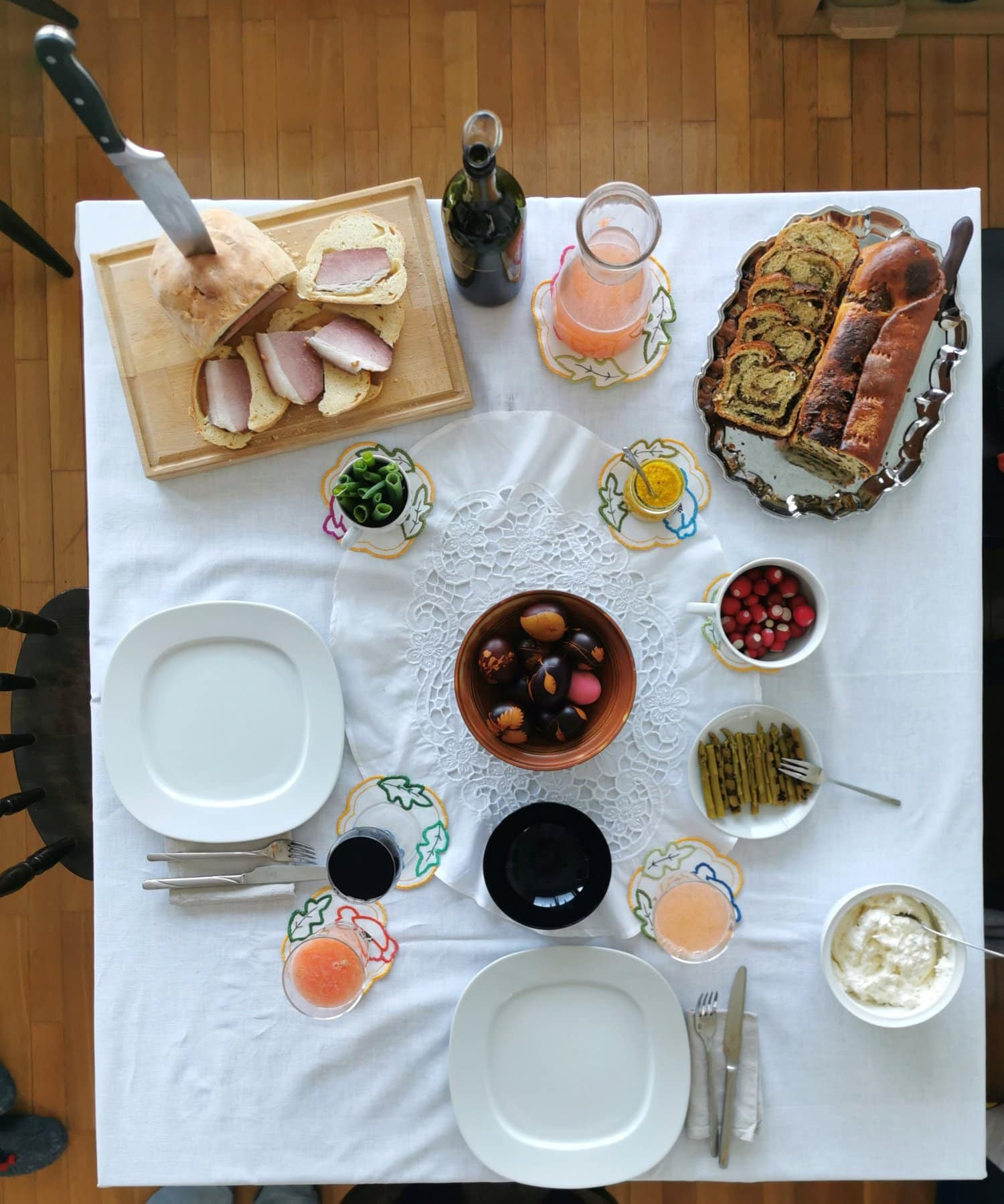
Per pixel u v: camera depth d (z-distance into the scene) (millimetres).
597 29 1600
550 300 997
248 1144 980
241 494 1002
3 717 1606
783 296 952
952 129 1621
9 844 1607
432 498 995
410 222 984
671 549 993
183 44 1602
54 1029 1606
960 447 987
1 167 1608
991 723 1331
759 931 987
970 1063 981
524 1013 969
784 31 1588
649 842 984
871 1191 1541
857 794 995
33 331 1626
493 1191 1356
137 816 951
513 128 1603
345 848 938
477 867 979
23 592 1643
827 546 998
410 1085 985
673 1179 976
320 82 1600
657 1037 950
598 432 1005
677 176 1609
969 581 993
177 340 977
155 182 743
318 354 964
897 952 921
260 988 985
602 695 894
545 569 991
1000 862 1284
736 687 990
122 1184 977
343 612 988
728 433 979
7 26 1569
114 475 998
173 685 965
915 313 920
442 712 986
